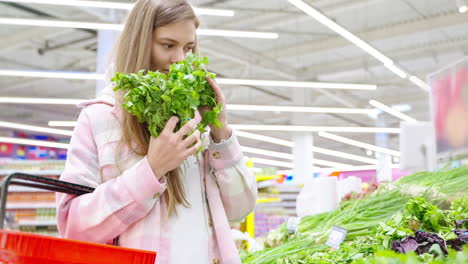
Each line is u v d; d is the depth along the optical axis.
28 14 8.11
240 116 14.64
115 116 1.22
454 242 1.25
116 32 6.86
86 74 6.71
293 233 2.89
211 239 1.27
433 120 2.94
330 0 7.71
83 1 4.41
